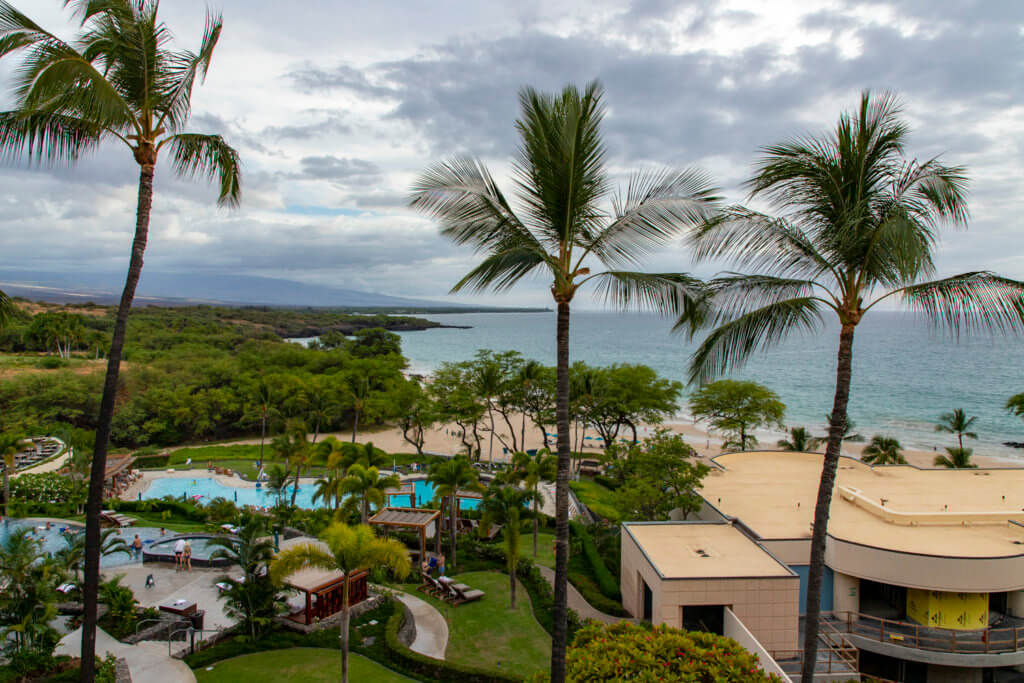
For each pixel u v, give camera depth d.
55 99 11.77
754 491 33.22
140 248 13.69
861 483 34.28
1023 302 11.52
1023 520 26.34
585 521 39.78
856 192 12.84
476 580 29.92
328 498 36.09
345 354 108.88
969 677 21.64
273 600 23.41
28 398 65.38
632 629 15.73
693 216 11.46
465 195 11.73
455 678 19.86
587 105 11.48
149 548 32.12
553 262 11.89
